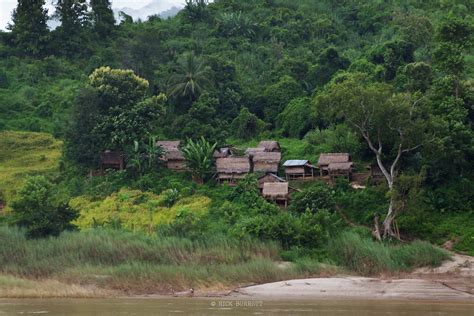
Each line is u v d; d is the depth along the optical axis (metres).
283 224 66.44
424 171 71.94
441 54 83.75
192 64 103.00
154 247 62.88
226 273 57.62
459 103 79.56
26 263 60.03
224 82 107.44
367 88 72.19
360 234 69.06
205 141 87.31
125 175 86.12
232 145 95.38
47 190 75.06
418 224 71.25
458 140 75.94
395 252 63.78
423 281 56.91
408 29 114.00
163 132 96.81
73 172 89.94
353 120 71.88
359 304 48.34
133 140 87.00
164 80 106.44
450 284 56.81
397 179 70.44
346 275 59.97
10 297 51.78
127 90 92.00
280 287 54.53
